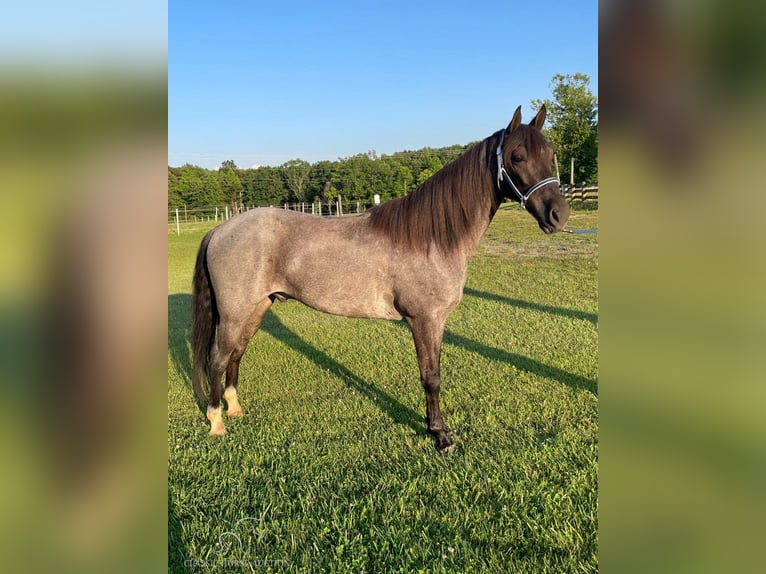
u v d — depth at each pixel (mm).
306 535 2258
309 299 3211
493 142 2930
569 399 3578
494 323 5703
